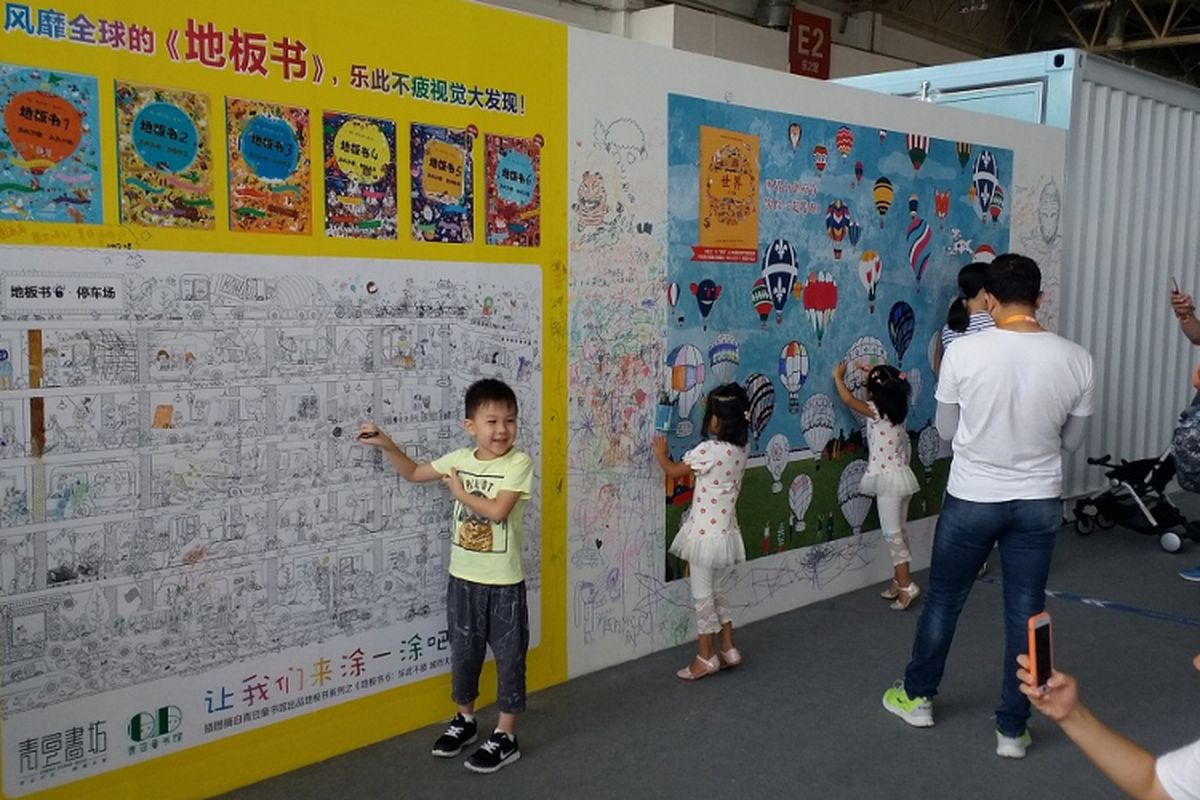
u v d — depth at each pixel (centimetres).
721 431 455
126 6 312
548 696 441
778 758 391
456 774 372
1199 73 2147
